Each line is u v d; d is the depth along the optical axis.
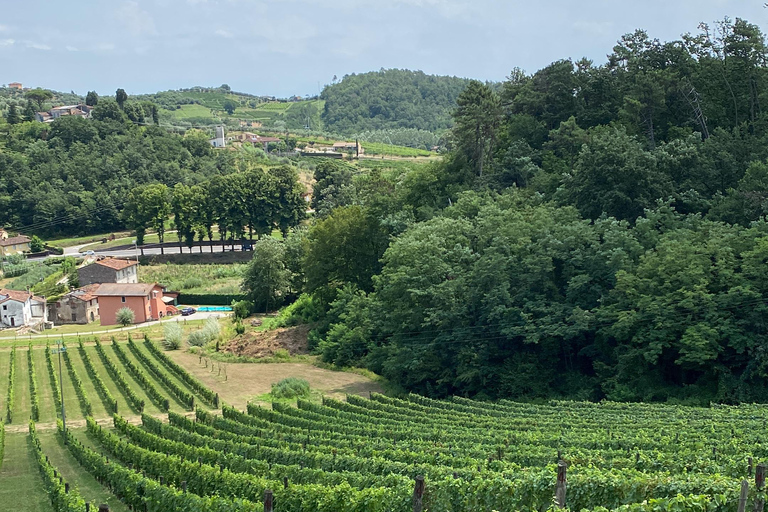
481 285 71.69
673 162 81.94
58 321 125.56
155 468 44.03
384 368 77.44
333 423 56.12
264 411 62.62
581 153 81.69
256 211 167.38
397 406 64.25
